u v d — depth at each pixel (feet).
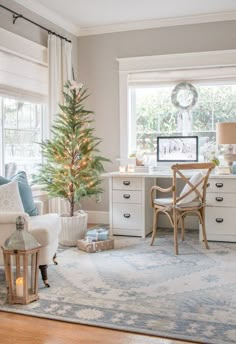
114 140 18.22
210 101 17.20
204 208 13.97
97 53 18.29
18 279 9.06
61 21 16.90
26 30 14.79
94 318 8.21
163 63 17.24
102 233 13.88
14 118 14.93
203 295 9.41
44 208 16.22
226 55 16.43
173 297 9.30
